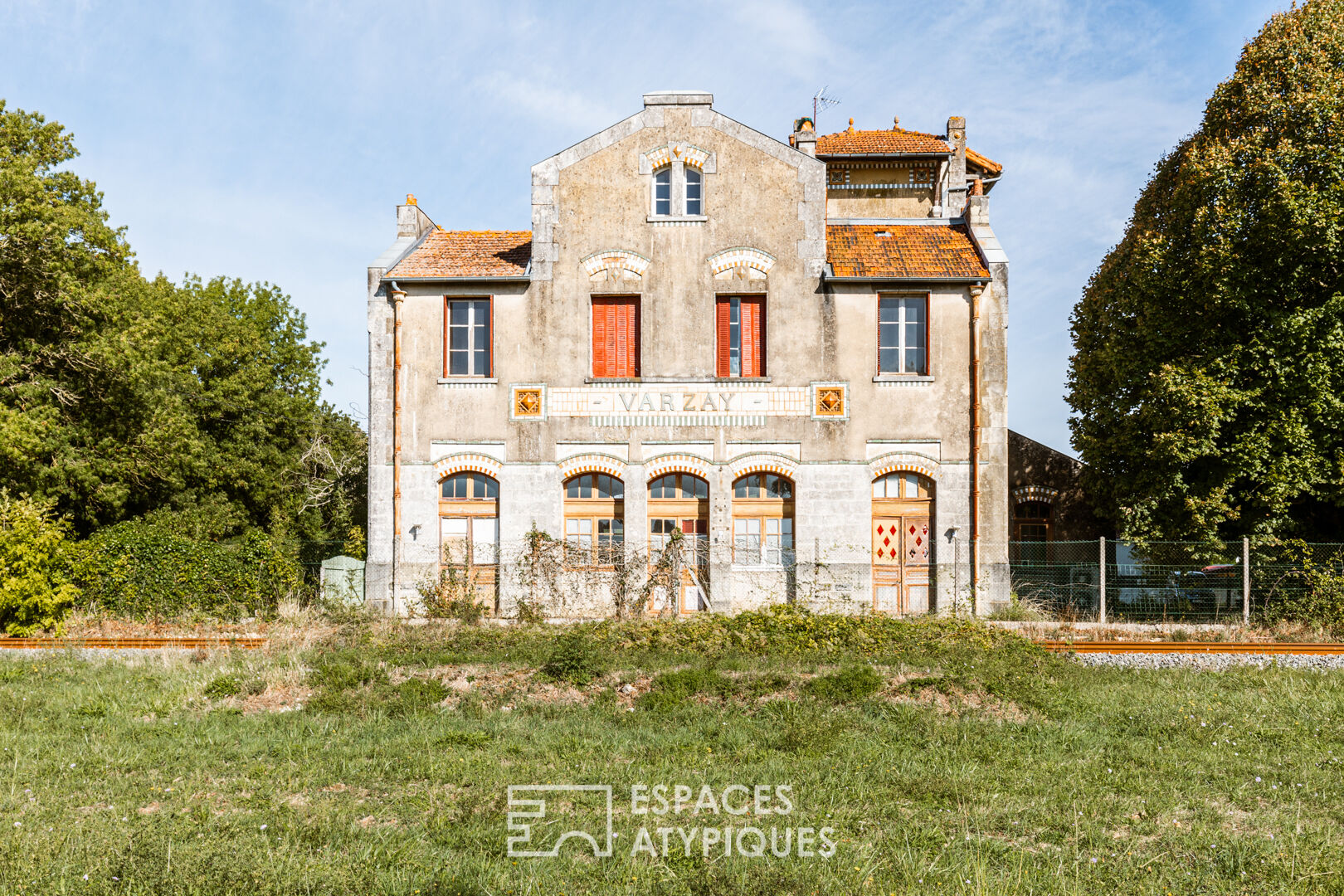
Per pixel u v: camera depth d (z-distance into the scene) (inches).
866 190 1219.9
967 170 1269.7
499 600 850.1
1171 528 840.9
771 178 873.5
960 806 359.3
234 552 826.8
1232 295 810.2
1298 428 783.1
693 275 872.9
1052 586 879.7
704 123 877.2
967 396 857.5
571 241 877.2
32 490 900.6
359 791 382.3
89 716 489.1
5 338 943.7
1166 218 919.0
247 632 740.0
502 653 602.2
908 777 393.7
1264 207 794.8
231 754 424.5
